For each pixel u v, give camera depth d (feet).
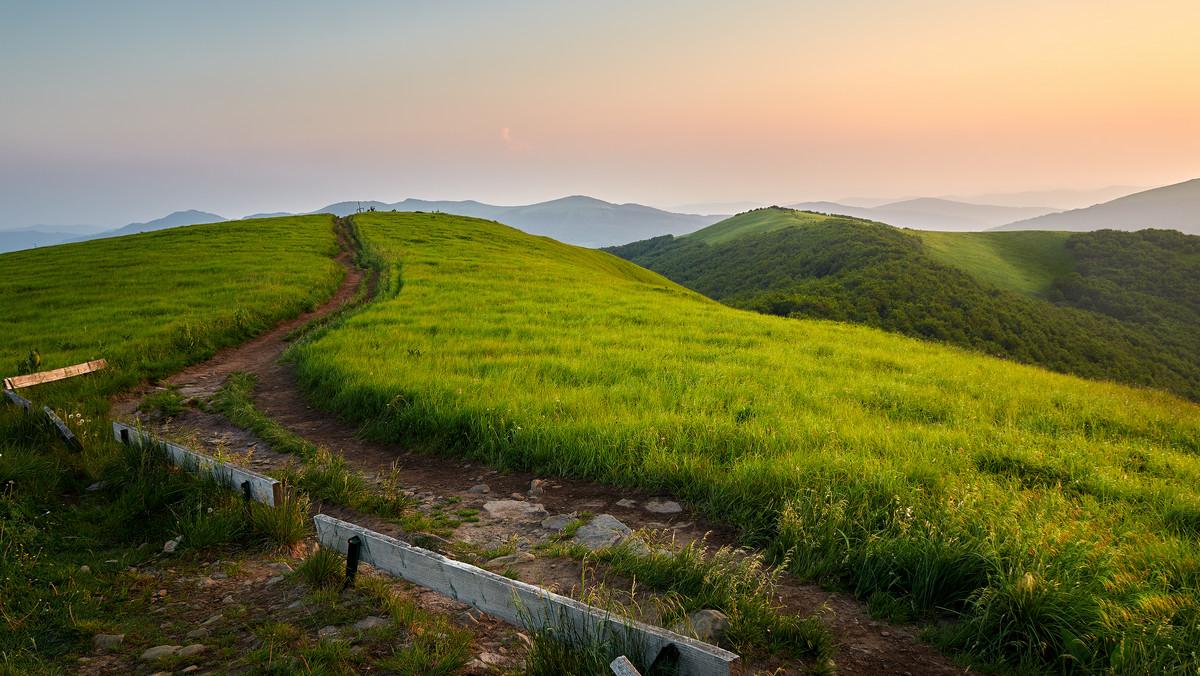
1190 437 31.37
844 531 17.08
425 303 73.92
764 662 12.10
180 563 17.39
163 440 24.13
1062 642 12.07
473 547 18.21
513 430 27.63
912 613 14.17
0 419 27.99
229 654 12.57
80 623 13.58
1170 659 11.39
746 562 15.93
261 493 19.61
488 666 12.20
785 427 27.17
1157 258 508.12
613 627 10.68
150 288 80.79
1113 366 299.99
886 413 33.04
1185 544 16.15
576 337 55.57
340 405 35.27
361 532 15.26
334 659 12.17
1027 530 15.84
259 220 191.21
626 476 23.39
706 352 50.31
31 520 18.99
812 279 449.48
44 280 86.33
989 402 36.65
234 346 57.11
